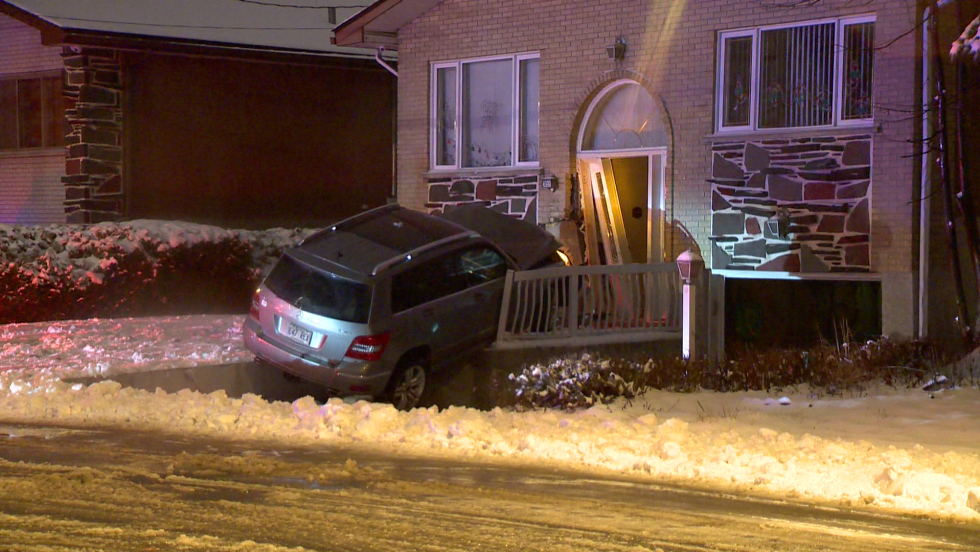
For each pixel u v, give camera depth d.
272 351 11.59
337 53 22.00
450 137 17.89
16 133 21.00
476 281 12.66
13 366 11.34
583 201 16.70
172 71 20.92
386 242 12.33
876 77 14.01
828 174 14.34
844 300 14.36
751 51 15.06
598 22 16.25
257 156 22.06
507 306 12.86
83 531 5.25
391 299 11.45
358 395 11.29
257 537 5.23
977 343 13.04
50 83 20.77
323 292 11.49
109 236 16.62
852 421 9.70
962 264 13.90
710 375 12.09
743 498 6.81
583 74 16.42
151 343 13.17
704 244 15.34
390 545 5.18
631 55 15.95
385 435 9.09
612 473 7.67
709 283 14.43
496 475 7.42
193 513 5.75
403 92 18.14
